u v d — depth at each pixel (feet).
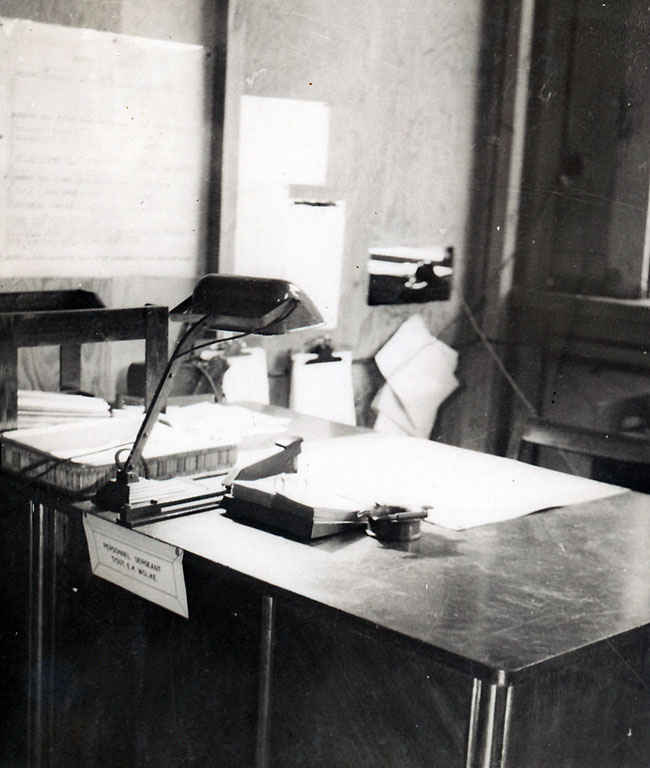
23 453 7.48
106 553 6.86
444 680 5.08
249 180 10.45
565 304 12.85
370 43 11.30
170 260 10.03
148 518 6.77
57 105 9.04
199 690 6.53
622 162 12.41
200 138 10.05
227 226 10.33
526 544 6.60
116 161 9.50
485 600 5.61
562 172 12.82
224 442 7.89
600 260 12.73
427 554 6.33
